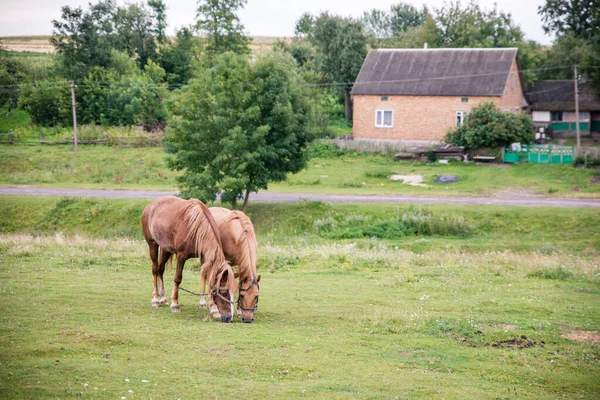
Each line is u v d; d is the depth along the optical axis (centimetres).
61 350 882
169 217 1134
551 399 841
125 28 8244
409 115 5434
